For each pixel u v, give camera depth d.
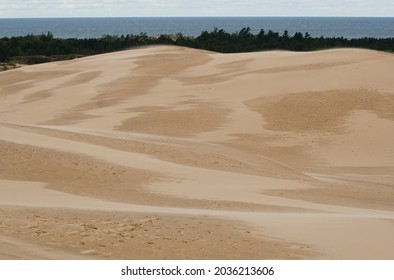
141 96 57.56
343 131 45.72
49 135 35.22
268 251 16.55
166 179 27.69
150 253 15.77
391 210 26.06
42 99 60.91
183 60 73.62
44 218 18.56
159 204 23.36
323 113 48.69
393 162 40.19
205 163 31.98
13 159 28.61
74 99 58.97
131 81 64.00
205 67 69.00
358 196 29.02
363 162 40.19
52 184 26.02
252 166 33.16
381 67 58.94
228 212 21.77
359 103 50.19
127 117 49.84
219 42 111.62
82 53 116.06
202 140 43.88
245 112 50.06
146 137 39.88
